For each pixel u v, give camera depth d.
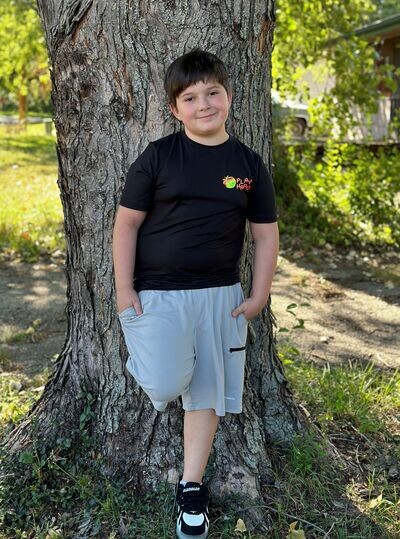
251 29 2.60
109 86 2.52
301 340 5.14
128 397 2.75
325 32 8.24
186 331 2.26
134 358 2.32
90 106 2.56
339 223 8.21
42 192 10.87
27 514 2.63
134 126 2.54
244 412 2.81
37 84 23.14
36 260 7.26
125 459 2.74
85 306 2.81
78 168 2.66
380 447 3.28
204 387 2.34
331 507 2.74
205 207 2.22
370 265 7.34
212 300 2.28
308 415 3.40
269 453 2.93
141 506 2.61
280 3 8.11
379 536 2.59
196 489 2.36
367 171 8.17
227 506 2.62
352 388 3.90
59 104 2.65
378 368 4.62
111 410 2.78
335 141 8.65
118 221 2.30
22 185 11.62
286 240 7.95
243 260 2.85
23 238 7.75
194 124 2.22
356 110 10.09
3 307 5.83
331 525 2.60
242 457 2.73
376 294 6.38
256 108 2.76
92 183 2.65
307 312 5.82
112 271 2.71
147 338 2.25
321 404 3.68
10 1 19.41
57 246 7.67
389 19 14.09
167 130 2.53
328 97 8.51
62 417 2.88
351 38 8.39
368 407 3.71
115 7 2.43
